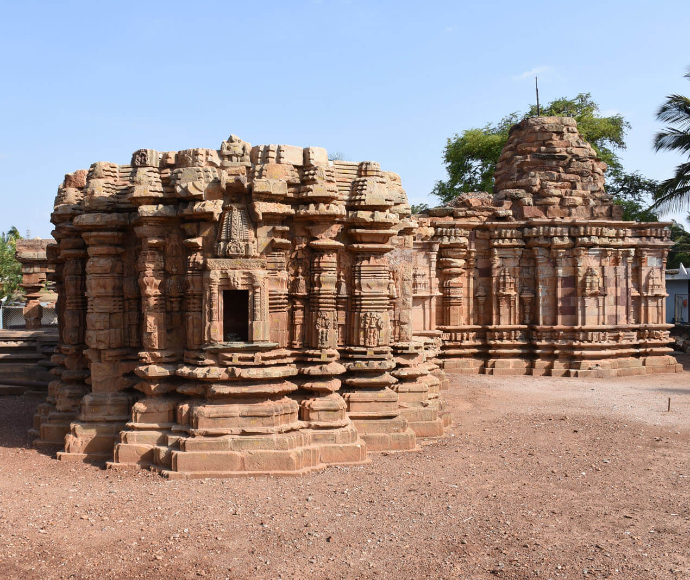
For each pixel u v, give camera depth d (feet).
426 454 41.78
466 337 82.07
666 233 83.56
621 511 31.37
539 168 86.63
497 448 43.57
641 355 83.61
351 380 42.98
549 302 81.20
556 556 26.12
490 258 82.74
